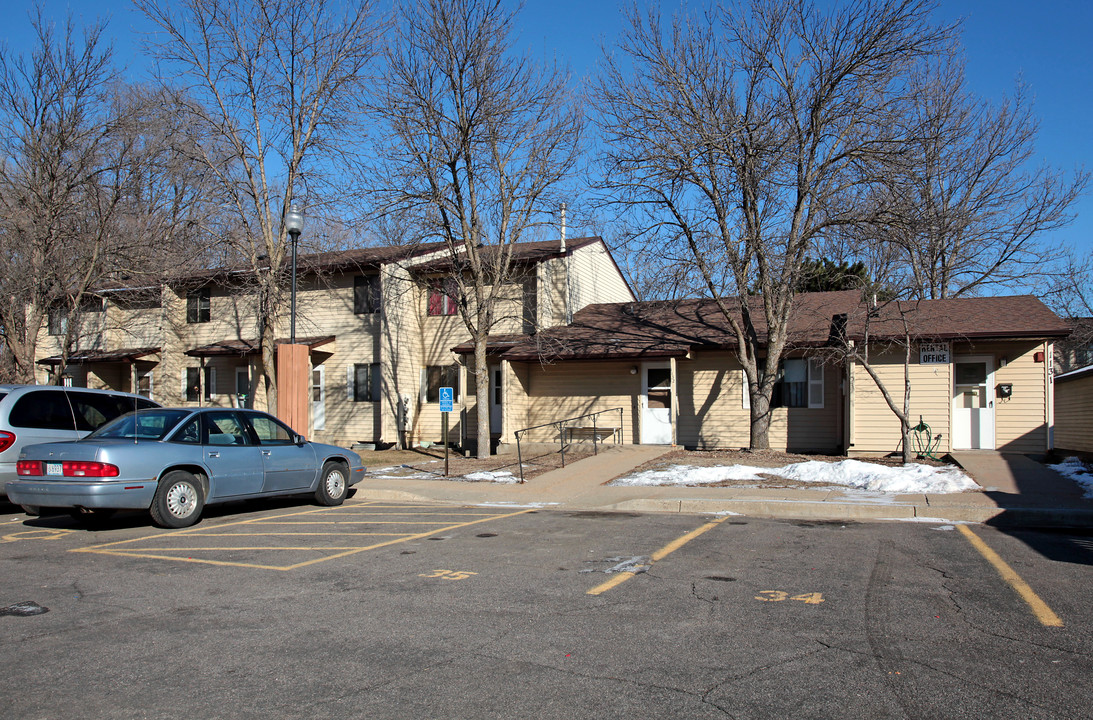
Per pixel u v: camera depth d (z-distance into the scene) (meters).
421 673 4.80
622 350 20.88
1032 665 4.91
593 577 7.45
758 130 17.88
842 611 6.17
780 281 18.92
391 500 14.29
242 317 27.55
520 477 16.08
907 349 16.66
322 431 25.97
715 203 18.45
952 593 6.75
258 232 24.34
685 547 9.05
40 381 30.59
